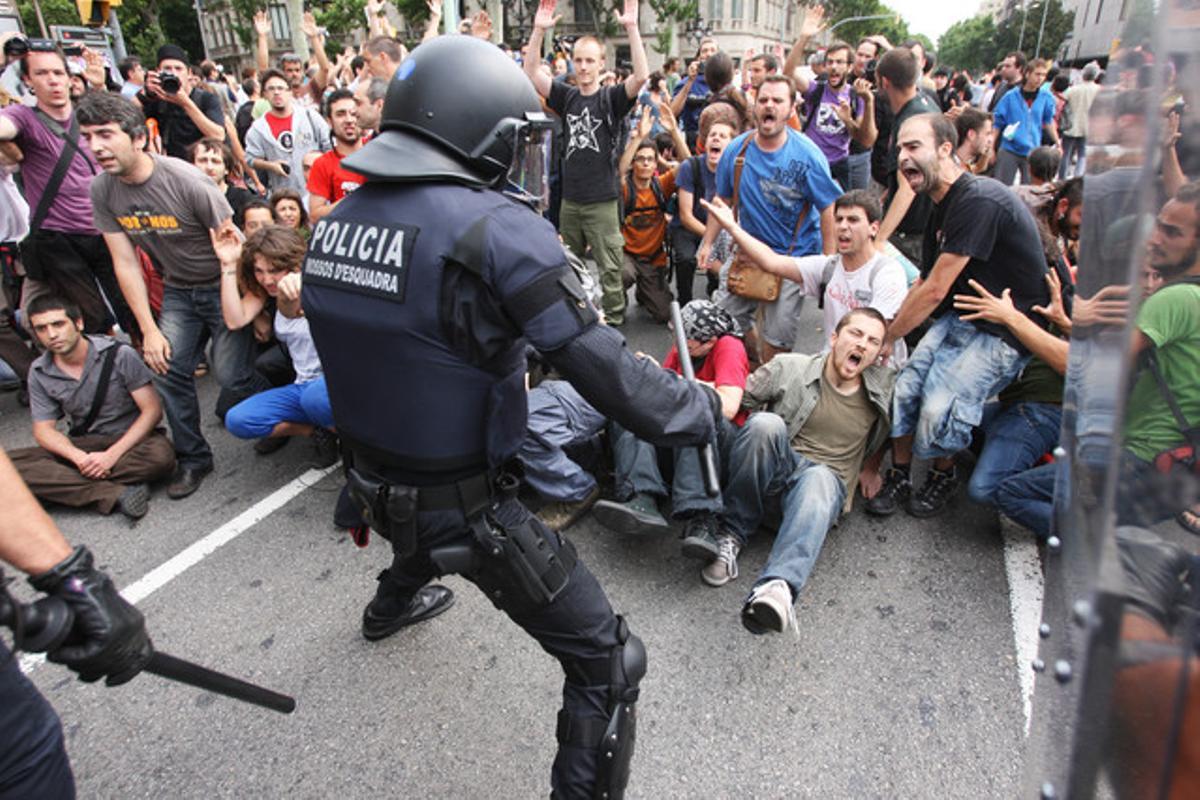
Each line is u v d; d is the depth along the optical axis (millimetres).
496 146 1234
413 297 1170
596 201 4562
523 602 1427
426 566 1545
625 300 4992
